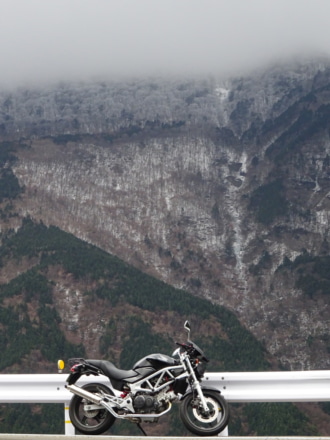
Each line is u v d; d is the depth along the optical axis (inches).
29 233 5689.0
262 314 7593.5
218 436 422.9
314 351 6368.1
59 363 460.8
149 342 3927.2
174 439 392.5
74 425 452.8
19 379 506.6
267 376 493.7
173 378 452.8
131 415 443.5
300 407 2058.3
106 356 3841.0
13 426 1710.1
